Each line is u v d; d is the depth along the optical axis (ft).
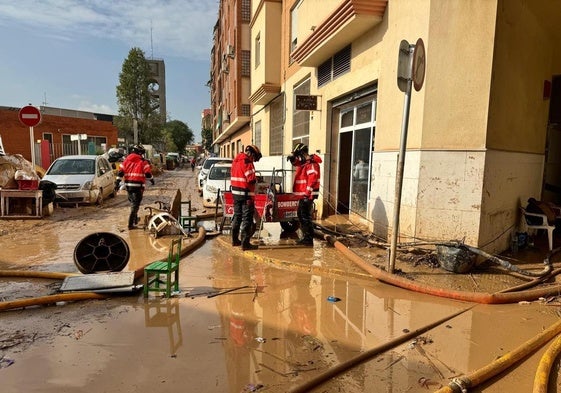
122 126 161.79
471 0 19.08
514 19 20.39
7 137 93.45
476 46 19.19
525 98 22.84
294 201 26.18
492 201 20.52
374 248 23.16
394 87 23.02
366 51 27.07
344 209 35.01
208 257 22.59
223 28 103.50
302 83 42.22
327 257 21.74
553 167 28.48
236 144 102.53
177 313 14.17
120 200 50.42
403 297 16.16
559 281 17.87
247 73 72.59
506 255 21.84
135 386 9.53
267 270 19.95
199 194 57.00
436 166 20.27
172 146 263.90
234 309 14.64
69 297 15.05
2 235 27.73
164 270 15.46
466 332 12.93
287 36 46.98
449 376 10.21
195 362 10.69
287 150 47.62
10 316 13.78
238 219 23.84
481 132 19.36
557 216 25.67
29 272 17.98
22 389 9.36
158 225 27.73
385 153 23.90
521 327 13.34
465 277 18.12
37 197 34.50
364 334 12.57
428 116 20.16
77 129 109.60
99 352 11.23
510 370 10.48
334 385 9.71
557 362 10.65
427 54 20.03
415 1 20.84
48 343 11.76
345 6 25.00
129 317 13.79
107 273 16.99
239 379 9.87
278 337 12.31
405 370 10.48
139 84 167.94
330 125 34.63
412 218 21.06
